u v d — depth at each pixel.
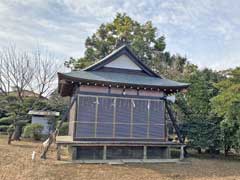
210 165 13.03
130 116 14.19
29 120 27.80
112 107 13.96
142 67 16.06
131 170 11.02
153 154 14.26
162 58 34.50
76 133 13.20
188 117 17.27
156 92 14.88
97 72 15.01
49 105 28.14
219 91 16.97
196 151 18.19
